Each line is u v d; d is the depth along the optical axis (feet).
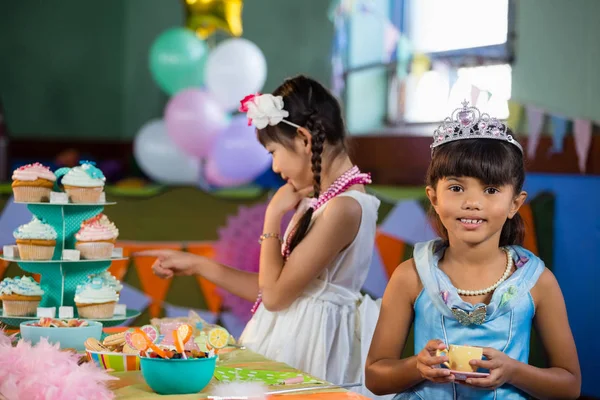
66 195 5.69
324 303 5.93
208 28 16.24
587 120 10.61
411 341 10.31
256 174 14.19
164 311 10.43
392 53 14.96
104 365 4.35
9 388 3.47
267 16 19.03
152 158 15.16
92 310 5.54
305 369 5.84
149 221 10.61
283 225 10.30
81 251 5.73
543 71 11.32
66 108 24.81
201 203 10.84
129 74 25.09
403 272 4.73
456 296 4.44
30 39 24.45
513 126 11.73
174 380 3.79
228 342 5.24
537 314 4.54
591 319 10.52
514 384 4.19
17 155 23.95
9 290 5.57
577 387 4.40
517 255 4.57
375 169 15.08
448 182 4.33
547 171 11.15
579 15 10.75
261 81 14.87
